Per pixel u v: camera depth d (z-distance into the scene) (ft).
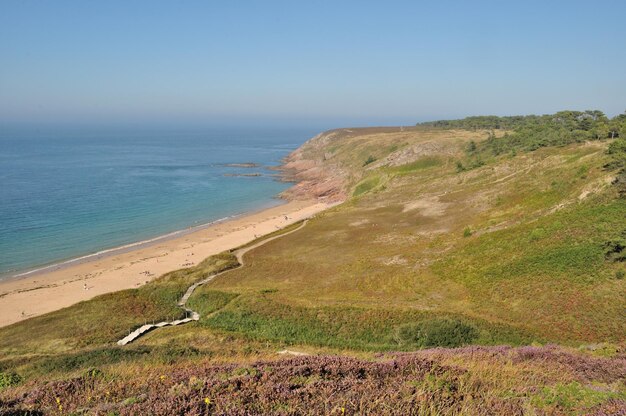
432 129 590.14
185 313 125.29
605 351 56.34
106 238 232.12
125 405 26.66
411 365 34.71
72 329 113.29
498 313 100.07
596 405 28.35
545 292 101.96
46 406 30.19
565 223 132.46
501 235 143.84
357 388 27.78
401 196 258.78
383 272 140.05
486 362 42.63
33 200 311.47
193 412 24.02
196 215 294.46
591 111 361.71
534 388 31.50
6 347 103.45
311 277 146.72
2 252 204.03
